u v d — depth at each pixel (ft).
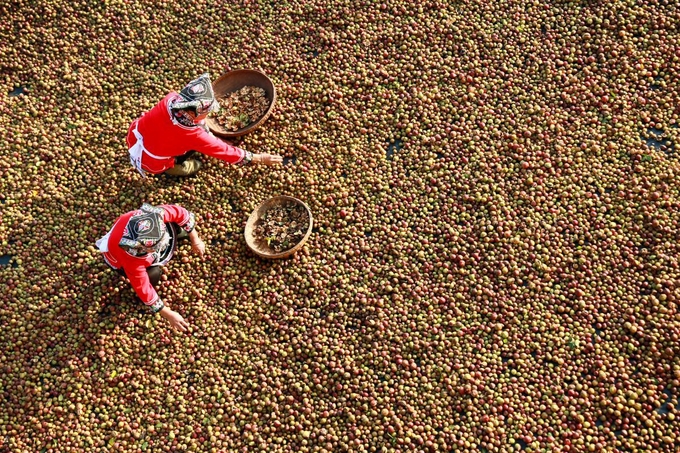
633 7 20.49
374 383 16.08
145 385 16.69
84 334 17.31
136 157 17.39
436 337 16.42
